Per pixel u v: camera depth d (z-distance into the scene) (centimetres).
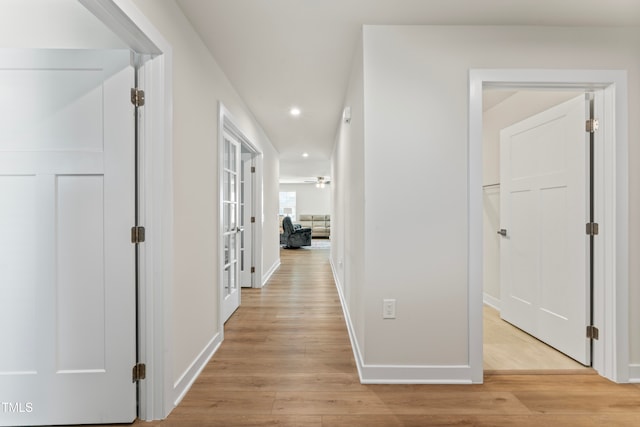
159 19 154
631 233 192
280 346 242
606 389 182
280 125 422
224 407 165
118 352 150
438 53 192
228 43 216
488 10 178
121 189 150
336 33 204
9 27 155
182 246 180
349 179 279
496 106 328
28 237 147
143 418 155
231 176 325
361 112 202
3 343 148
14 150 147
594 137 202
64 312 149
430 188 192
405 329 192
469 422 153
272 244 548
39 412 148
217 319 245
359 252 217
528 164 259
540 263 246
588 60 192
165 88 158
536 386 185
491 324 286
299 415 158
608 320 194
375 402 169
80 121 149
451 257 192
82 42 158
